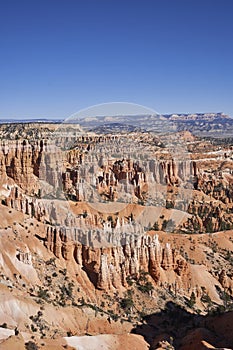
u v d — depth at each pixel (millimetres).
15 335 48250
